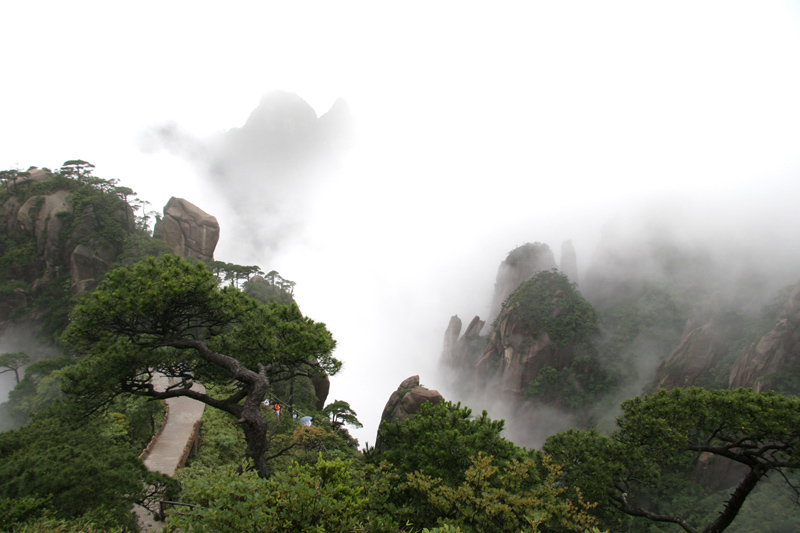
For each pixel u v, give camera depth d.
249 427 12.27
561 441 16.52
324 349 14.36
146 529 14.11
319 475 7.67
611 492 15.24
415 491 11.29
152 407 24.17
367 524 8.93
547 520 10.52
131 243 70.38
